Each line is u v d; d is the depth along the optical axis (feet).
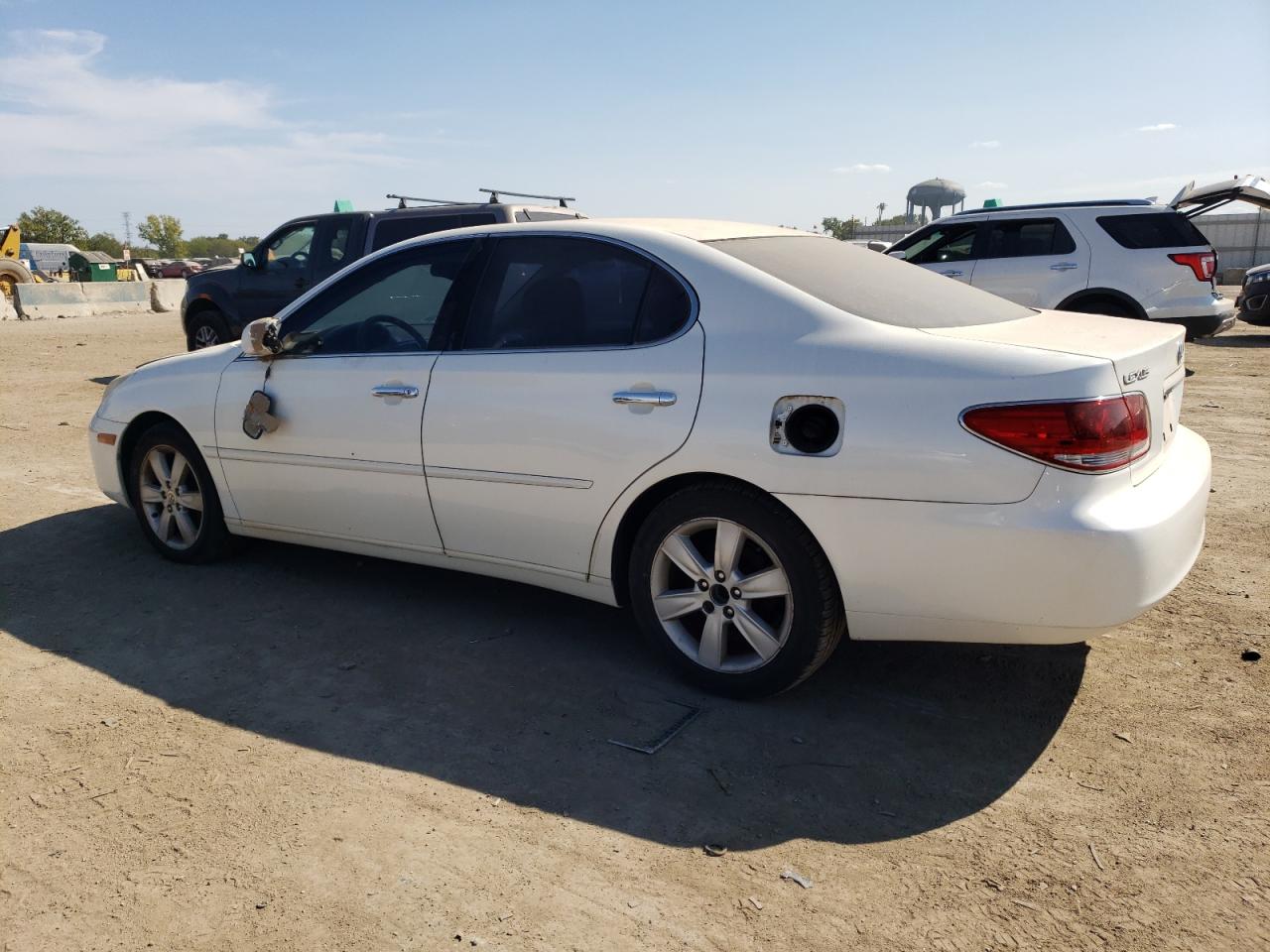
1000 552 9.37
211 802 9.31
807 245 12.46
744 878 8.21
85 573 15.66
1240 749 10.09
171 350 47.93
